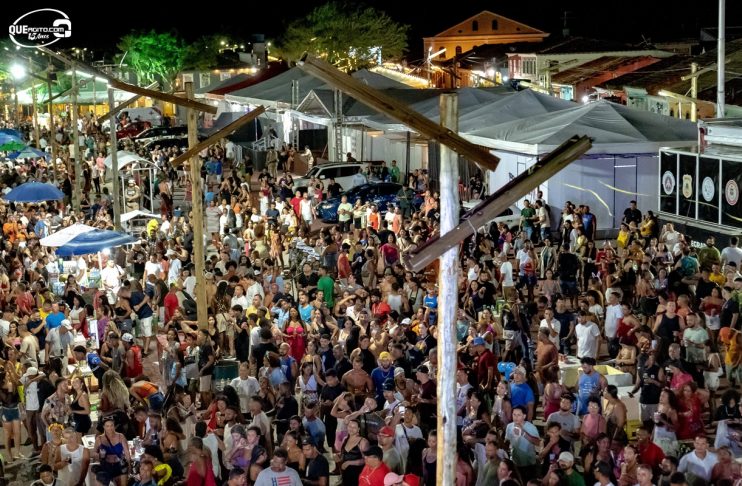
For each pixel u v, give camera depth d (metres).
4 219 31.84
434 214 29.17
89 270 25.50
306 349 17.52
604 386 14.20
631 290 21.69
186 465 12.94
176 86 89.50
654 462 11.99
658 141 30.48
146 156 47.38
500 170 33.28
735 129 25.36
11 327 18.27
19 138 47.28
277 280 22.14
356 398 14.73
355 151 47.84
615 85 51.66
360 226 31.14
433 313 17.81
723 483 11.09
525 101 37.31
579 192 30.53
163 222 30.28
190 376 16.89
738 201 24.78
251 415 15.49
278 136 54.34
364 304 19.41
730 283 18.52
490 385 15.02
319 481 12.27
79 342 19.48
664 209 27.81
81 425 15.42
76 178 35.84
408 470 12.53
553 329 17.31
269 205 34.59
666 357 15.42
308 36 85.88
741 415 13.10
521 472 12.42
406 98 43.41
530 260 22.84
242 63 88.25
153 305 22.69
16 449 16.16
